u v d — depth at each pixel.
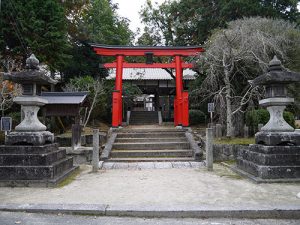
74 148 11.25
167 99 33.84
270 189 6.57
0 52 15.80
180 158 11.21
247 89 14.95
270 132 8.01
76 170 9.34
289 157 7.50
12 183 6.95
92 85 19.11
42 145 7.57
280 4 21.30
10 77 7.62
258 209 5.02
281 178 7.37
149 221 4.81
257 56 13.23
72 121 18.52
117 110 15.81
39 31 16.34
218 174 8.70
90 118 21.77
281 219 4.95
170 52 17.14
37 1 16.62
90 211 5.11
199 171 9.25
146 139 13.45
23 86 7.91
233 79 15.49
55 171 7.38
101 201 5.68
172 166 10.13
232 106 14.82
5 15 15.55
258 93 13.41
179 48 16.98
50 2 16.91
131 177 8.26
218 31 16.22
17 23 15.73
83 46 22.62
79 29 22.41
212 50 14.01
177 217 5.01
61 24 17.30
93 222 4.74
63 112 11.70
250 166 8.14
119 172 9.13
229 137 12.73
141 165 10.22
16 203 5.45
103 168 9.88
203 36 22.98
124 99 25.08
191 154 11.78
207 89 17.17
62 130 17.02
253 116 13.77
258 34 13.34
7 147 7.36
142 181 7.68
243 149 9.16
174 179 7.94
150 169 9.70
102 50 16.89
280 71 7.99
